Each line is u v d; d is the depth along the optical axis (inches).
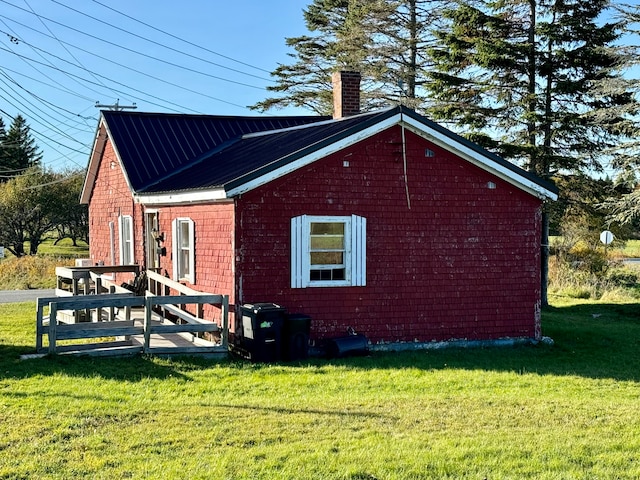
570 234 1465.3
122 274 914.7
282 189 621.0
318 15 1665.8
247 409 409.1
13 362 513.0
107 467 310.2
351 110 821.9
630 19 1034.7
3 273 1504.7
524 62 1069.1
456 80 1137.4
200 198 639.8
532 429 379.2
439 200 676.1
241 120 979.3
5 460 315.9
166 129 910.4
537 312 712.4
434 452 333.1
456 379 528.4
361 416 399.2
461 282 684.1
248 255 611.2
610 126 1047.6
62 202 2249.0
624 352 686.5
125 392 443.5
